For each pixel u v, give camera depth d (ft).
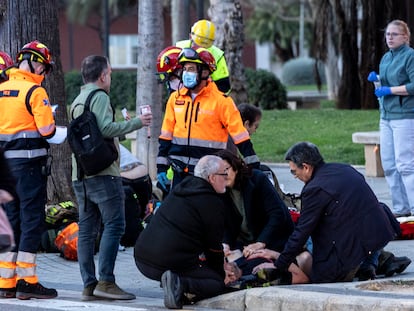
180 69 57.67
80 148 53.06
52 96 79.56
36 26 78.38
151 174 100.07
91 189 54.19
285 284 54.19
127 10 306.14
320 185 52.90
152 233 51.98
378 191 94.22
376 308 46.03
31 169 54.49
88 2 300.61
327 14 181.88
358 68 177.88
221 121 57.00
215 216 51.26
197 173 51.55
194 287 51.37
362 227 53.31
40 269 66.08
